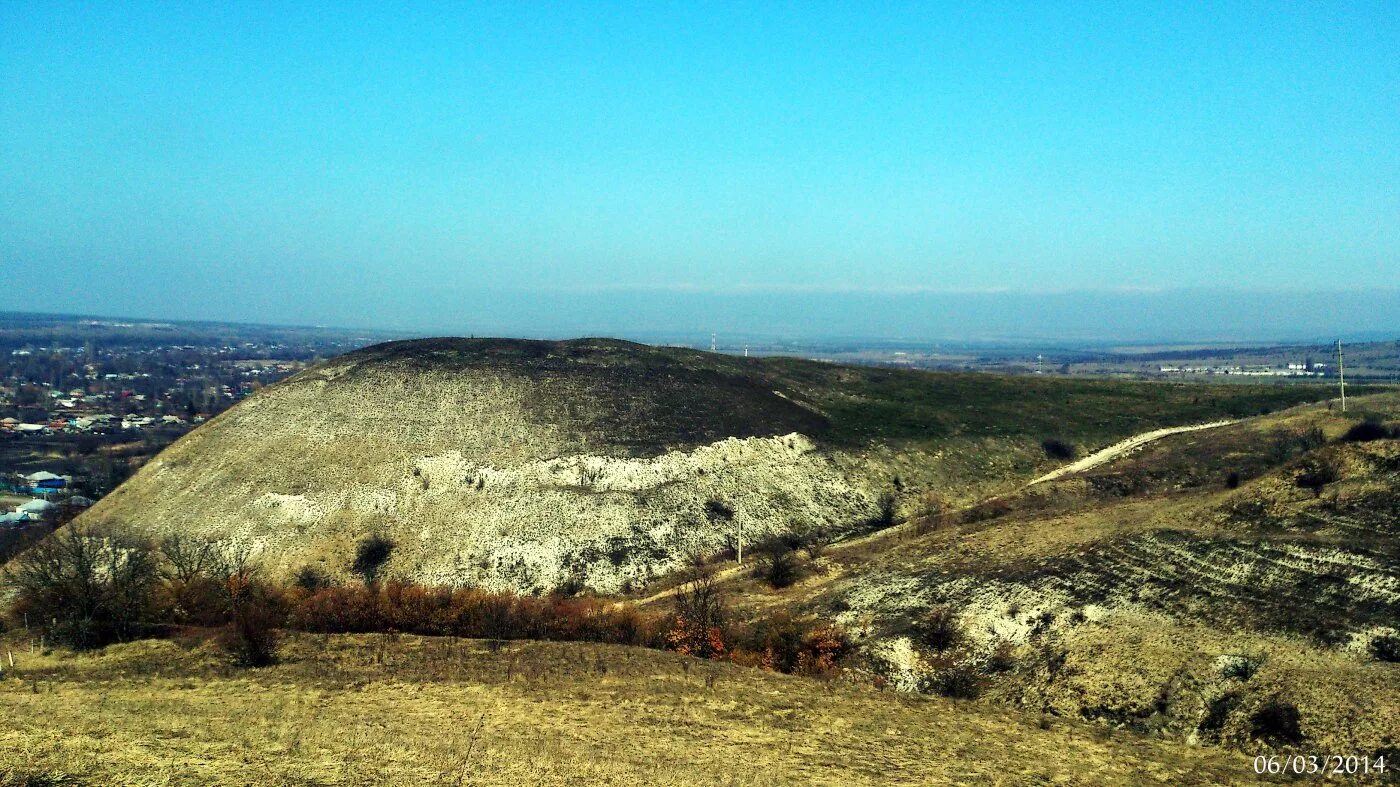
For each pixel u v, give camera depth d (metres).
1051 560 48.00
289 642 44.22
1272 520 47.09
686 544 66.81
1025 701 36.03
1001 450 90.12
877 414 96.06
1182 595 40.69
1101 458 86.44
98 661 41.69
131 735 27.84
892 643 42.44
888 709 34.66
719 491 73.31
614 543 65.94
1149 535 48.28
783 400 93.62
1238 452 75.06
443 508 68.94
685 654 42.97
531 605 49.00
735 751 29.42
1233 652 34.78
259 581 58.62
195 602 49.50
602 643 45.12
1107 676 35.50
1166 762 28.91
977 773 27.86
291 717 31.78
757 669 40.56
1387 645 33.34
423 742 28.78
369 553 65.19
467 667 39.69
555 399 82.81
